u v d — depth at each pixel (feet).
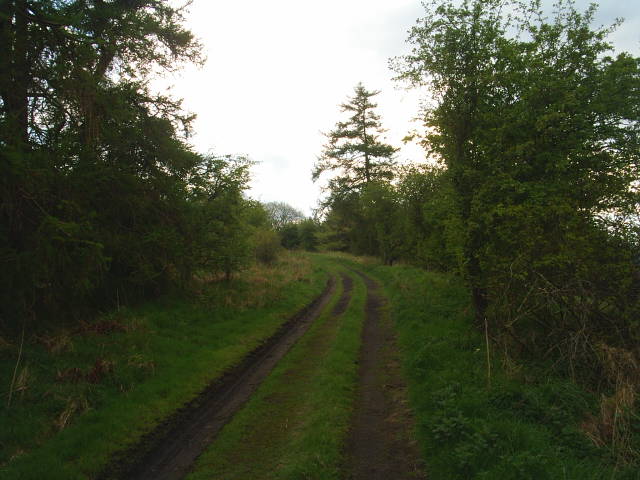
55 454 16.48
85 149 29.04
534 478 12.96
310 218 210.79
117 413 20.10
